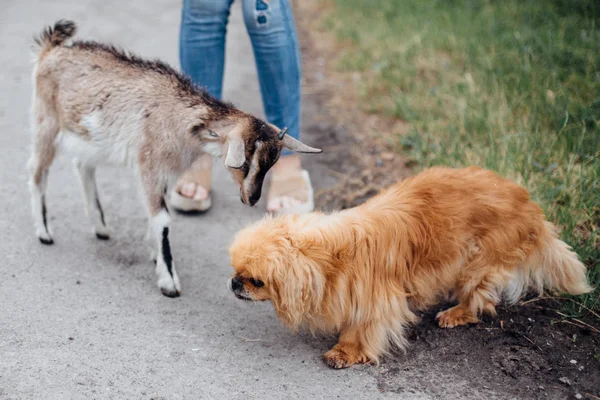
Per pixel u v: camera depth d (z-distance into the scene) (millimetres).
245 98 6516
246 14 4273
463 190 3479
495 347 3449
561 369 3295
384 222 3312
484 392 3156
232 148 3473
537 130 4992
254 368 3303
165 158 3871
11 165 5090
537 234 3527
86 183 4176
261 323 3652
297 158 4688
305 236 3188
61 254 4121
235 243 3297
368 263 3254
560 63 6004
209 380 3201
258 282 3207
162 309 3707
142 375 3203
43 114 4156
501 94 5605
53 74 4086
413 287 3424
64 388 3084
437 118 5754
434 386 3201
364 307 3273
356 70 7016
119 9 8617
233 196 4914
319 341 3529
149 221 4016
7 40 7387
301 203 4582
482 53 6406
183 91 3898
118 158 3977
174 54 7258
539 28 6676
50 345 3350
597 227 4172
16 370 3164
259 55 4402
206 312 3713
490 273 3473
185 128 3822
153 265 4098
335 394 3148
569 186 4438
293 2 9531
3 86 6355
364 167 5324
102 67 4000
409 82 6363
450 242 3400
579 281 3596
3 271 3898
